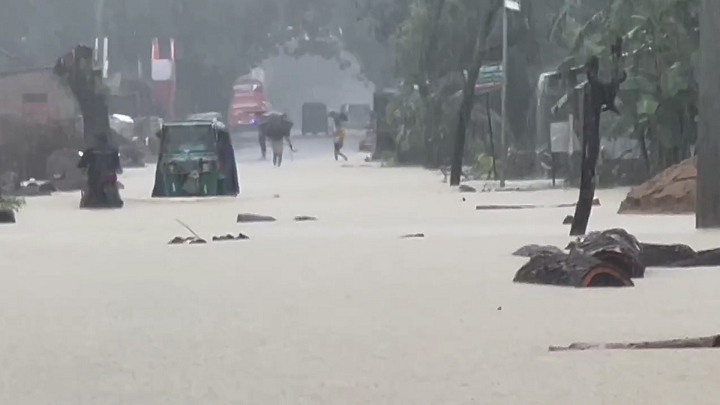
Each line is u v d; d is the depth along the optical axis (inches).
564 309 1259.8
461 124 4458.7
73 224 2800.2
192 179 4030.5
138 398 831.7
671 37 3668.8
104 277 1625.2
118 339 1093.8
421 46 5762.8
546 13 5221.5
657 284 1478.8
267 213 3115.2
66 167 4854.8
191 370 935.0
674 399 804.6
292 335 1105.4
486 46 4436.5
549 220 2704.2
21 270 1733.5
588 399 808.3
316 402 811.4
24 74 6584.6
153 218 2994.6
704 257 1707.7
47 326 1179.3
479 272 1625.2
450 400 811.4
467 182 4633.4
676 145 3799.2
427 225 2605.8
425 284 1493.6
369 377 898.1
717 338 1026.1
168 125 4104.3
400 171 5974.4
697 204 2347.4
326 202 3577.8
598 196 3570.4
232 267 1734.7
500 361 958.4
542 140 4857.3
